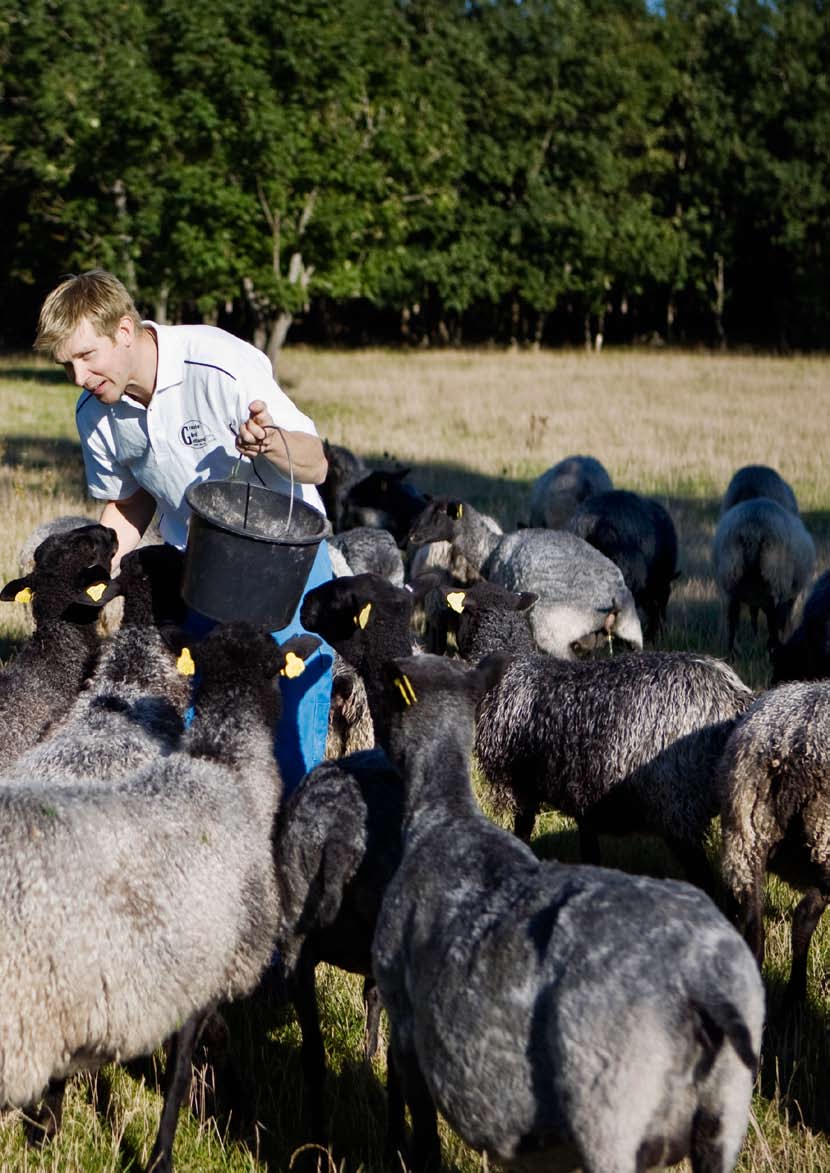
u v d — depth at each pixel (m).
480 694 4.22
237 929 4.29
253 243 32.00
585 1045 3.14
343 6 32.66
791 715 5.22
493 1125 3.41
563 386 33.03
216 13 31.28
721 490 17.44
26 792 4.05
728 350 49.97
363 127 34.69
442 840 3.86
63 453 20.47
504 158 47.97
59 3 34.19
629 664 6.21
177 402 4.96
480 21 51.81
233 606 4.64
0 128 36.75
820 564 13.02
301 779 4.99
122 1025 4.02
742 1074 3.21
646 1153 3.16
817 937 5.93
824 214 49.44
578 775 6.21
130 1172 4.29
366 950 4.54
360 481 14.12
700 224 49.88
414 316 56.56
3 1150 4.27
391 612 5.09
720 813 5.50
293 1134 4.59
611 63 49.47
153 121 30.61
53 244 38.41
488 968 3.39
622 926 3.24
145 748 4.96
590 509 11.66
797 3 52.34
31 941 3.82
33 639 5.73
